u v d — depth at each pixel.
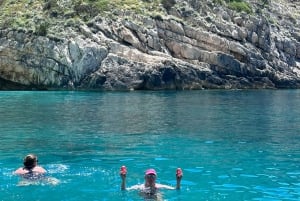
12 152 17.31
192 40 60.25
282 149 18.16
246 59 61.84
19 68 56.22
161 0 62.88
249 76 61.59
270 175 14.02
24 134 21.39
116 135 21.11
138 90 54.41
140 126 24.00
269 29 66.81
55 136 20.83
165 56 58.22
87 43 55.81
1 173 13.84
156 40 58.97
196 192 12.11
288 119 27.72
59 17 59.31
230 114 30.06
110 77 54.84
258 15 66.88
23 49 56.41
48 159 16.08
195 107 34.41
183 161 15.83
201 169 14.70
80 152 17.28
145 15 60.22
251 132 22.39
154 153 17.12
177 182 12.27
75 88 55.00
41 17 59.31
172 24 60.03
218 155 16.88
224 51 61.00
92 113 29.83
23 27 57.56
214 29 61.62
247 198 11.70
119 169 14.62
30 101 38.84
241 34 63.09
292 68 67.94
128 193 11.90
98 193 11.92
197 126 24.22
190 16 62.09
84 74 55.09
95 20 58.25
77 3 60.41
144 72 55.03
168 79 55.88
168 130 22.66
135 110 31.88
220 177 13.70
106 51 56.00
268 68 63.94
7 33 57.44
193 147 18.38
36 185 12.55
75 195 11.76
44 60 55.78
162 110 31.95
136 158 16.25
